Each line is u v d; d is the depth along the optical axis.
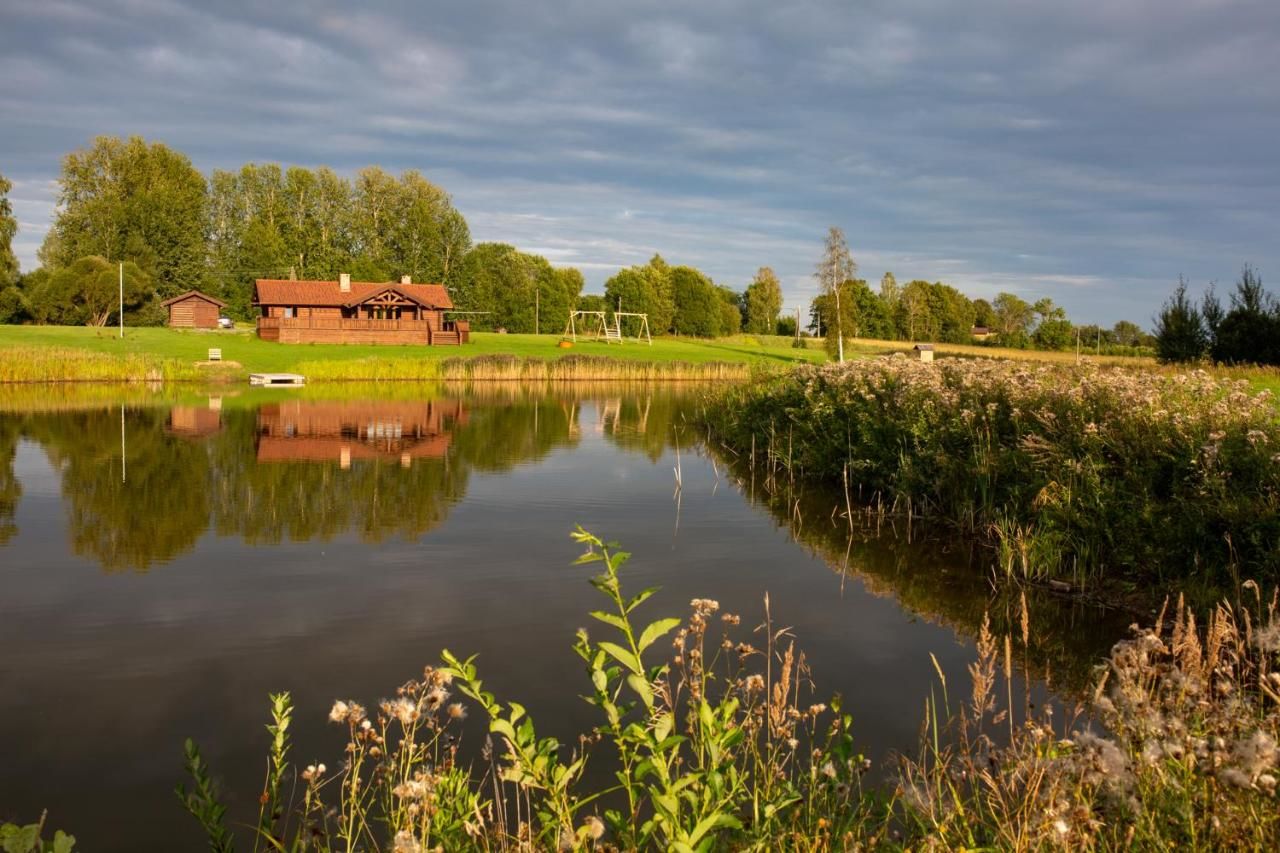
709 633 7.98
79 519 12.80
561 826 2.84
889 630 8.06
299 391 38.78
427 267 85.56
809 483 16.58
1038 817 3.24
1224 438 8.73
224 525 12.54
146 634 8.03
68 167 76.25
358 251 86.88
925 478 13.30
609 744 5.66
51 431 22.94
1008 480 11.59
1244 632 6.72
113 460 18.28
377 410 30.62
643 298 94.31
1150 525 8.75
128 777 5.43
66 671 7.14
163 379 41.84
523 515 13.43
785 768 4.96
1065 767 3.27
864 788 4.73
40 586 9.48
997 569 10.26
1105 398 11.15
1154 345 30.55
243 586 9.52
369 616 8.53
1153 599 8.41
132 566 10.33
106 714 6.34
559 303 89.50
